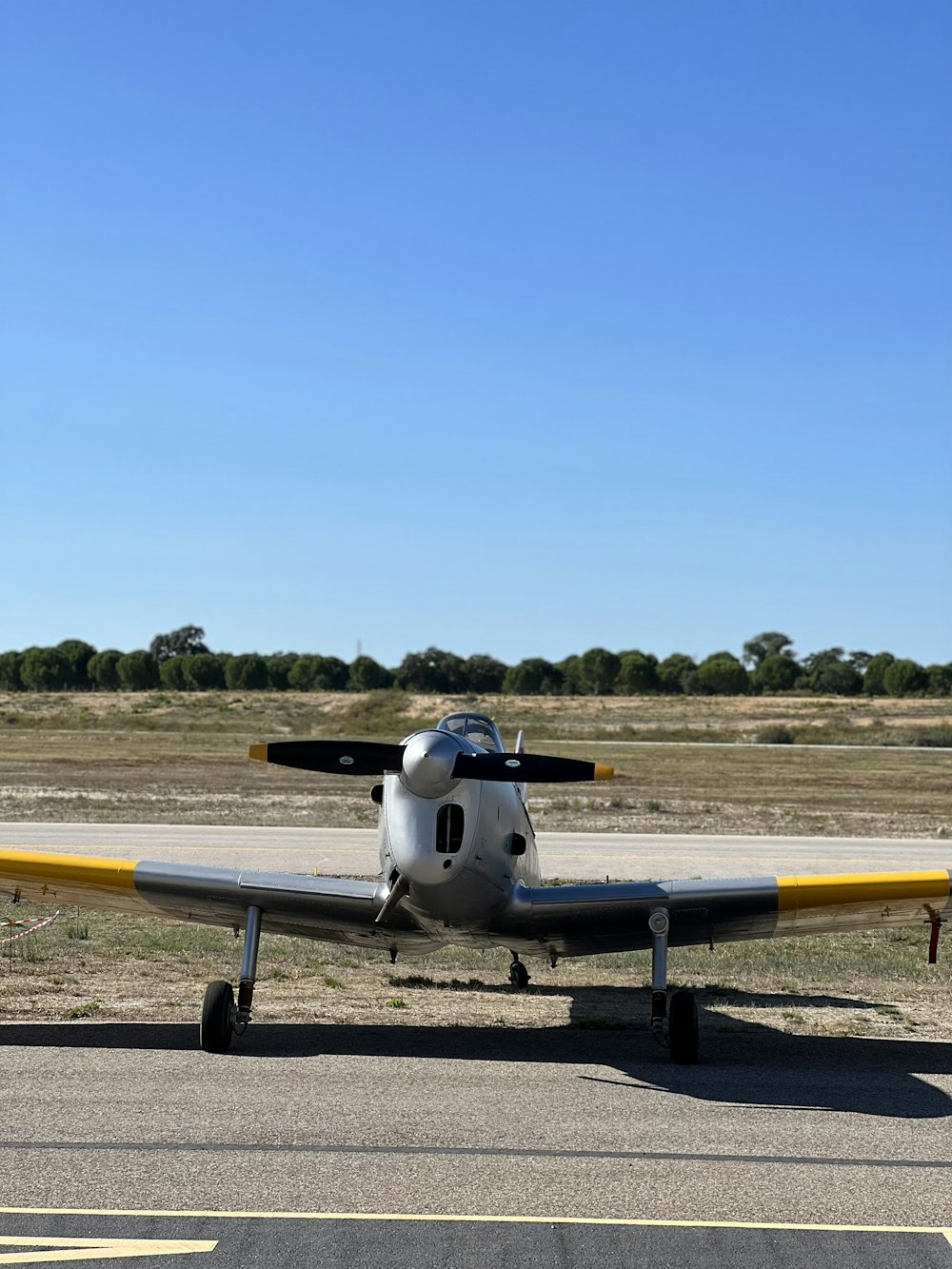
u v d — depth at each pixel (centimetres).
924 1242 468
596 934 896
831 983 1134
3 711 7850
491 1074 750
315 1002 995
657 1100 684
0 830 2241
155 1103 654
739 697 10488
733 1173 549
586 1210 497
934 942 930
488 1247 455
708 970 1203
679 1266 441
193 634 15888
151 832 2258
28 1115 626
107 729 6209
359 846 2084
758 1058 814
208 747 4878
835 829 2555
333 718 7331
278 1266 434
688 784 3659
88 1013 921
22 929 1335
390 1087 705
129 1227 468
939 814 2878
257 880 859
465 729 915
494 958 1276
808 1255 454
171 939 1287
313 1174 536
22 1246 448
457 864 799
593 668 12250
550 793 3372
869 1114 658
